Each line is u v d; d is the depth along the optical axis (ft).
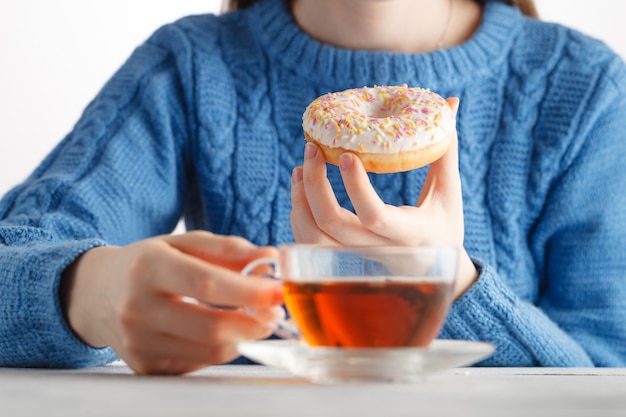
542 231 4.18
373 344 2.16
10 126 9.12
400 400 1.82
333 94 3.13
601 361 3.92
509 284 4.13
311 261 2.16
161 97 4.20
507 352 3.45
